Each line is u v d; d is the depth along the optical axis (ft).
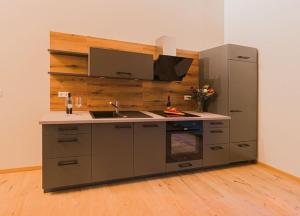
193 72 12.04
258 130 10.89
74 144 7.42
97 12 10.09
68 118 7.54
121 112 10.12
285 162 9.44
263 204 6.95
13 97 8.96
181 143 9.29
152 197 7.31
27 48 9.05
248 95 10.68
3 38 8.71
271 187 8.23
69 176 7.41
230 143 10.28
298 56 8.81
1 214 6.09
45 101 9.39
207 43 12.62
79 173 7.54
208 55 11.43
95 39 9.95
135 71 9.11
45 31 9.27
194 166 9.50
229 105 10.23
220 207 6.73
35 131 9.34
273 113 10.03
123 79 10.42
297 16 8.82
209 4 12.62
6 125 8.93
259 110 10.82
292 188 8.16
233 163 10.98
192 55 12.03
